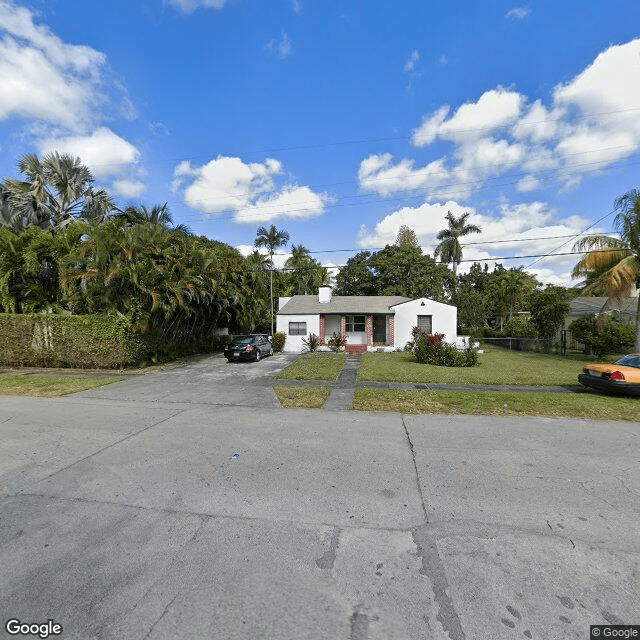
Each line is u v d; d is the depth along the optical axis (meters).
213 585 2.26
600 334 16.05
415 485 3.71
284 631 1.92
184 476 3.93
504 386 9.67
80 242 14.20
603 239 14.99
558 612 2.05
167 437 5.32
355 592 2.19
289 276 36.47
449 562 2.48
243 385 9.91
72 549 2.63
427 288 32.12
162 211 21.28
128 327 13.10
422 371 12.34
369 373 11.77
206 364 15.16
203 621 1.98
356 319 22.81
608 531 2.87
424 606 2.08
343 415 6.62
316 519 3.05
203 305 17.47
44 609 2.08
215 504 3.31
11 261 14.07
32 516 3.10
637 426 5.93
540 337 20.91
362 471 4.07
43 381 10.54
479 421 6.20
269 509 3.22
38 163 17.97
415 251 32.94
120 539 2.76
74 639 1.88
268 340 19.02
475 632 1.91
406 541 2.73
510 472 4.04
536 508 3.23
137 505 3.30
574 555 2.56
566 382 10.06
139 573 2.37
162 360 15.71
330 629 1.93
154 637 1.89
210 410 7.05
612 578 2.32
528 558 2.53
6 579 2.32
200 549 2.63
